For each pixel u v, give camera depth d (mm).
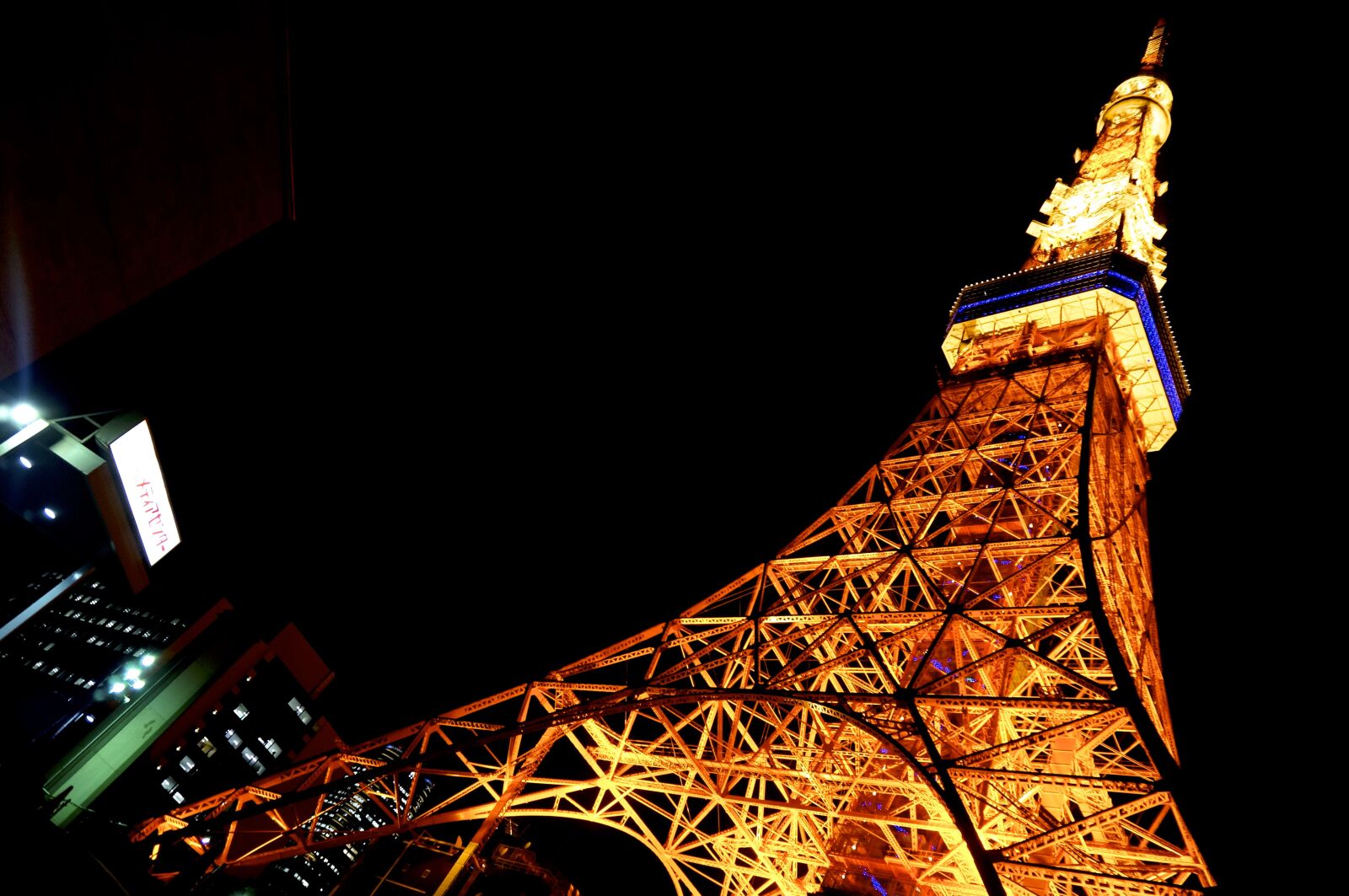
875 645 23953
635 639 30953
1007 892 14977
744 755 25562
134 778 50750
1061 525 27844
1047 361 46156
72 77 12477
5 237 12758
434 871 38625
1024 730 28922
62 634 63250
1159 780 14586
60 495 24000
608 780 25969
